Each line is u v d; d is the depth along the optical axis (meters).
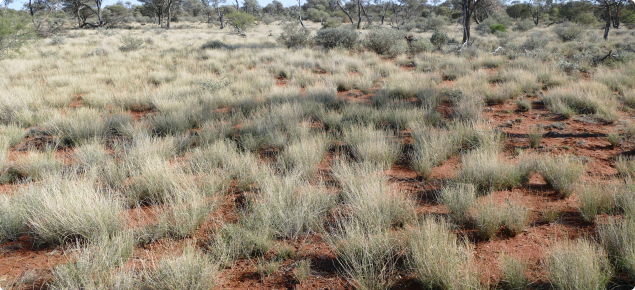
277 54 16.97
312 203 3.67
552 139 5.79
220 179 4.47
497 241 3.07
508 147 5.50
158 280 2.59
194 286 2.55
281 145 5.73
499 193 3.97
